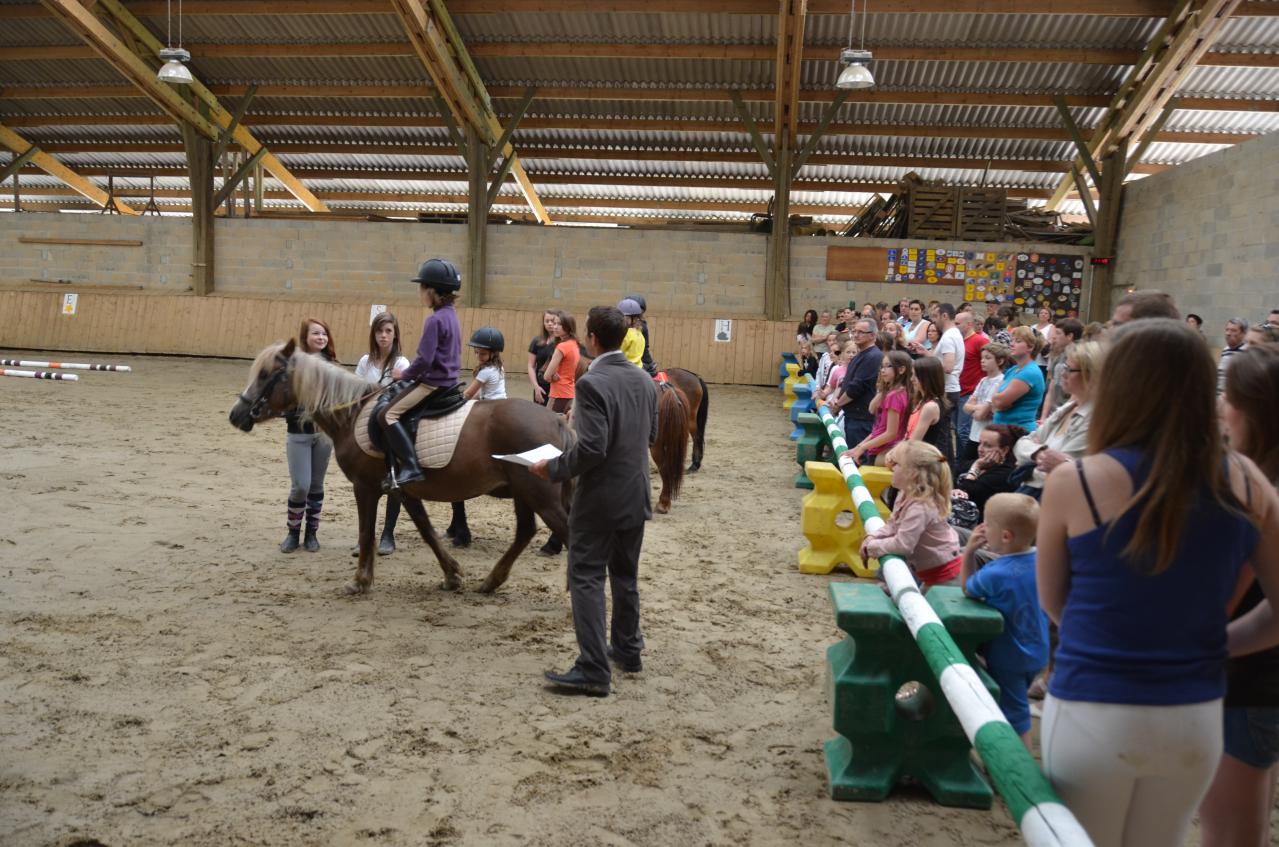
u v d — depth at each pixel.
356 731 3.61
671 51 16.45
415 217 24.97
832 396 8.85
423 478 4.93
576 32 16.53
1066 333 6.23
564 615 5.11
